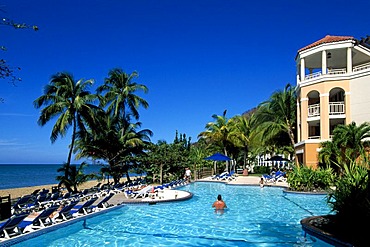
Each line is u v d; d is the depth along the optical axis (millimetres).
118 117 32625
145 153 31234
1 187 42406
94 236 11523
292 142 37500
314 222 11547
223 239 10930
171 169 31297
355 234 9555
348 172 11852
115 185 24672
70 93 25312
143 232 12023
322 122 29781
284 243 10312
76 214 13672
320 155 25422
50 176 76688
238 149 47250
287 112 38125
